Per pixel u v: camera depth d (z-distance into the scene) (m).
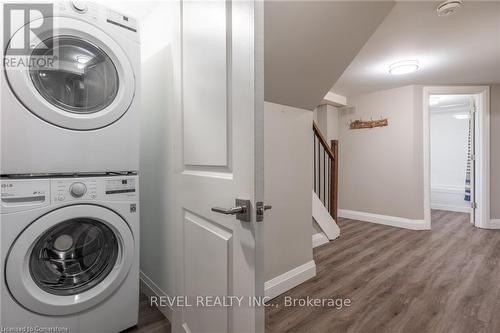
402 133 3.82
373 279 2.20
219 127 0.99
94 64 1.40
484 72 3.21
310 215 2.30
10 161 1.12
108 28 1.37
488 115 3.71
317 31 1.56
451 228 3.80
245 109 0.84
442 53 2.61
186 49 1.22
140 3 1.80
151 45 1.88
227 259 0.95
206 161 1.07
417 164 3.73
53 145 1.23
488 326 1.57
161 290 1.77
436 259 2.63
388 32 2.17
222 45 0.96
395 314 1.70
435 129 5.61
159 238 1.80
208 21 1.04
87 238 1.39
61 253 1.31
